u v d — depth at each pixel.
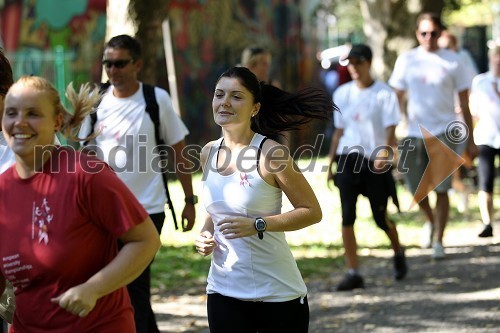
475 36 48.69
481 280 16.06
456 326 13.05
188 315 14.13
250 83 8.79
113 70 11.55
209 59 39.56
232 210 8.73
